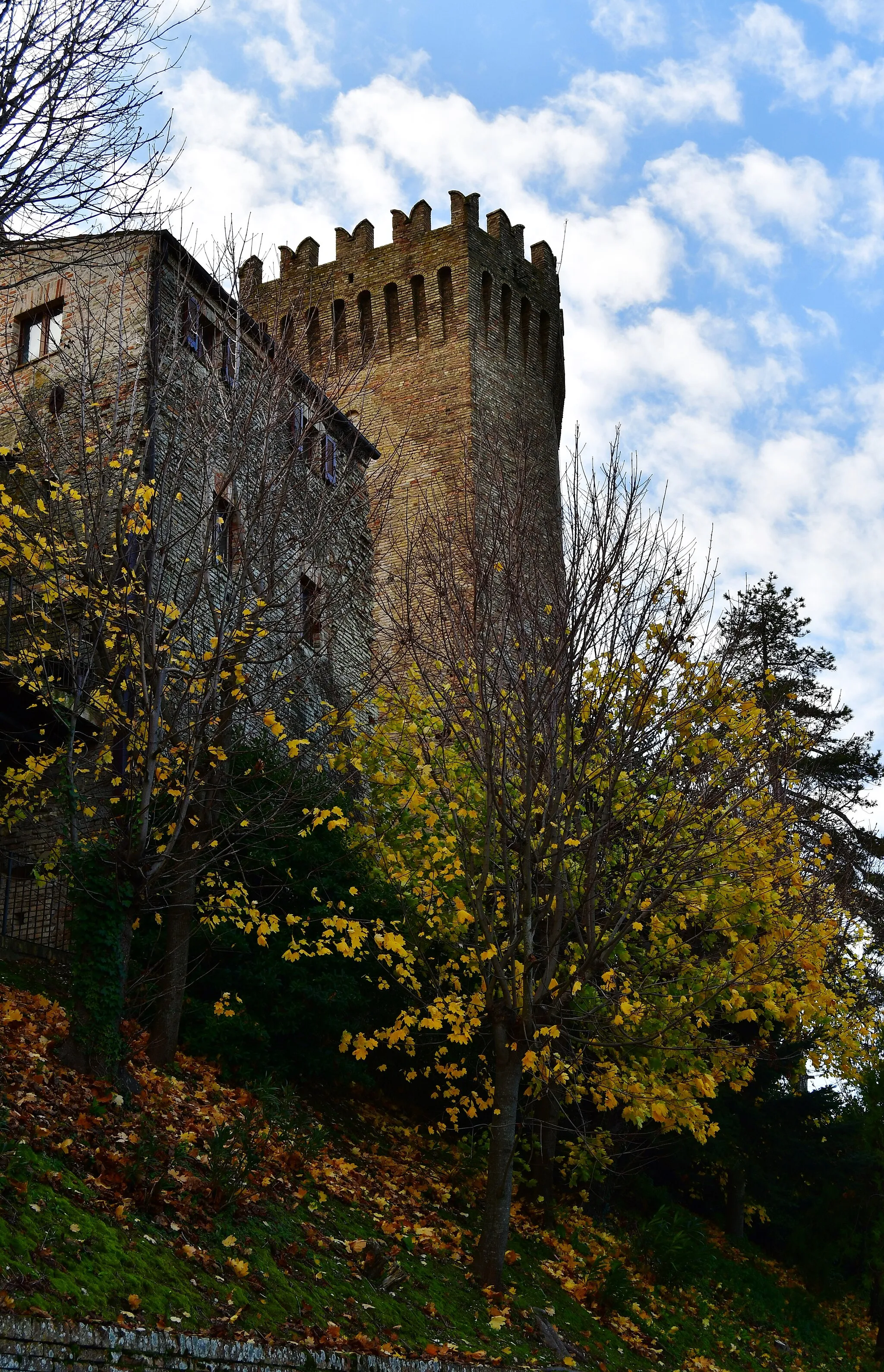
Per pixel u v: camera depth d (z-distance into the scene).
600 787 13.88
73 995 11.76
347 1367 9.07
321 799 15.59
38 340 19.58
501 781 13.56
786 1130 23.30
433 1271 12.58
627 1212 20.84
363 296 46.34
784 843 15.11
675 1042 14.68
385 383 45.09
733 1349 16.61
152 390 14.97
